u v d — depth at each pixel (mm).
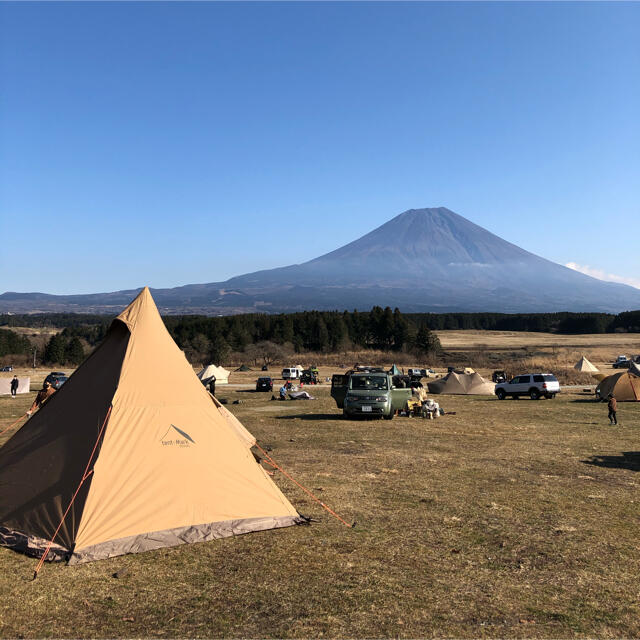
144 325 9750
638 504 10016
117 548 7379
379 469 12773
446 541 8008
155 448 8516
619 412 26812
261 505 8734
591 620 5715
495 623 5617
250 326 129750
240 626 5484
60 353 99500
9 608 5828
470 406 30406
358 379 24094
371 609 5867
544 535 8297
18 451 9125
